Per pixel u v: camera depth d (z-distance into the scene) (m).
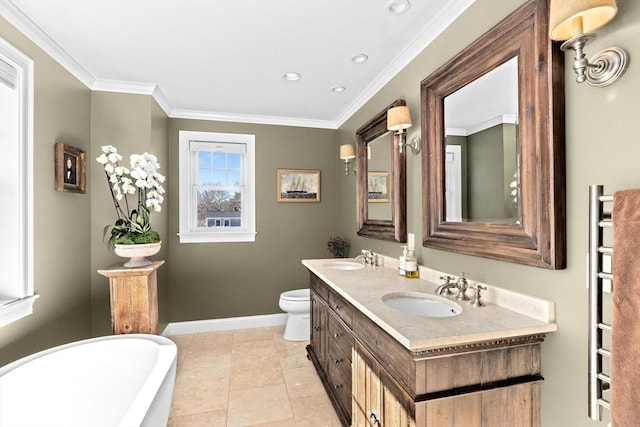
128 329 2.14
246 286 3.52
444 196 1.79
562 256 1.13
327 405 2.10
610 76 0.98
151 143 2.71
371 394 1.45
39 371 1.57
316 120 3.70
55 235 2.07
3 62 1.63
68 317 2.22
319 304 2.45
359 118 3.05
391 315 1.29
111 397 1.71
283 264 3.63
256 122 3.56
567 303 1.13
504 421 1.14
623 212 0.85
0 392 1.42
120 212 2.61
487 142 1.48
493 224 1.42
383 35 1.94
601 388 0.95
